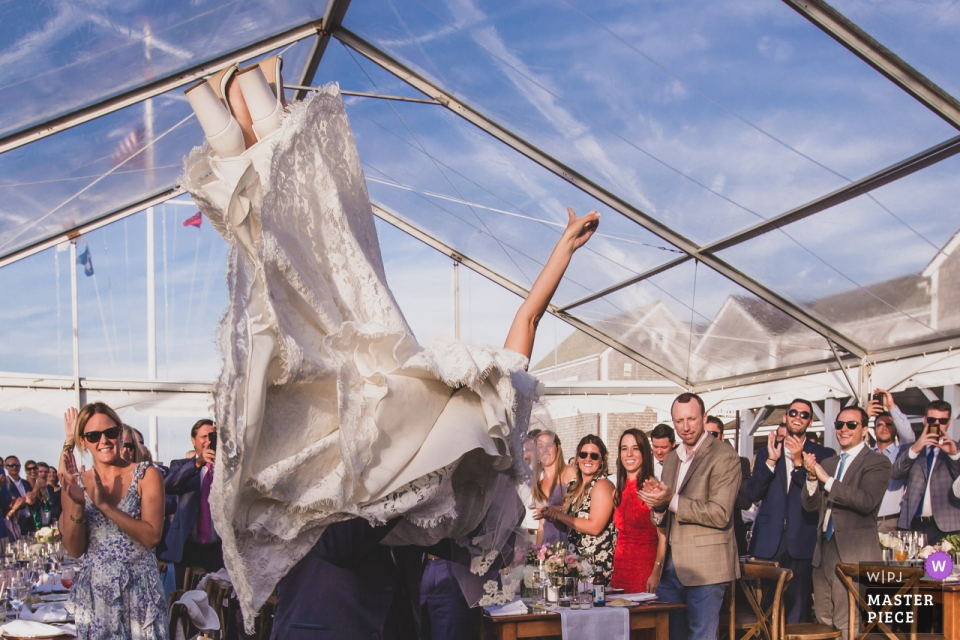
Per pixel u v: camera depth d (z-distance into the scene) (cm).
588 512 482
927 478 655
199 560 523
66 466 272
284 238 83
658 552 491
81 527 272
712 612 424
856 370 852
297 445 85
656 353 1105
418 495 89
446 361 94
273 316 78
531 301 120
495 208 921
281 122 87
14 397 1045
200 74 701
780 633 457
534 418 119
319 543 107
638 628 403
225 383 75
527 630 377
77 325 1080
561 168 782
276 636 116
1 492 896
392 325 91
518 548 126
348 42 736
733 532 441
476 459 105
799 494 604
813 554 589
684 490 443
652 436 503
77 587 271
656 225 803
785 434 625
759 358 976
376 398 86
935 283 674
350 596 111
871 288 724
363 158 931
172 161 862
